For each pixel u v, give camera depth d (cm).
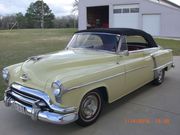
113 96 469
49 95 368
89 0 3369
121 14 3089
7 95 435
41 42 2012
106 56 470
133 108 510
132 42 552
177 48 1595
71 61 424
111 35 504
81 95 389
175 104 536
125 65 491
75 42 552
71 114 372
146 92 619
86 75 398
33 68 402
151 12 2820
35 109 375
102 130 414
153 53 620
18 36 2808
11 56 1198
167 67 714
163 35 2781
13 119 455
